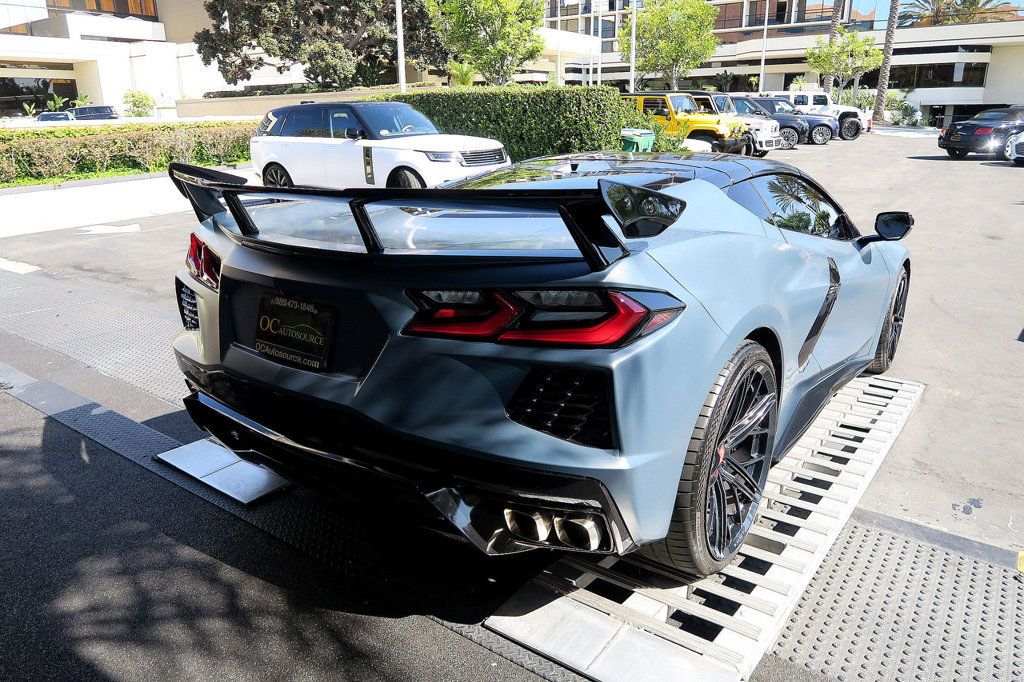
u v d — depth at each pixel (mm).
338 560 2742
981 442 3705
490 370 1989
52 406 4215
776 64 53719
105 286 7102
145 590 2576
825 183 14992
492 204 1867
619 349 1927
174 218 11391
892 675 2141
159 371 4777
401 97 18703
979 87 47625
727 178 2994
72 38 40781
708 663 2148
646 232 2127
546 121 16906
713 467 2322
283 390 2316
